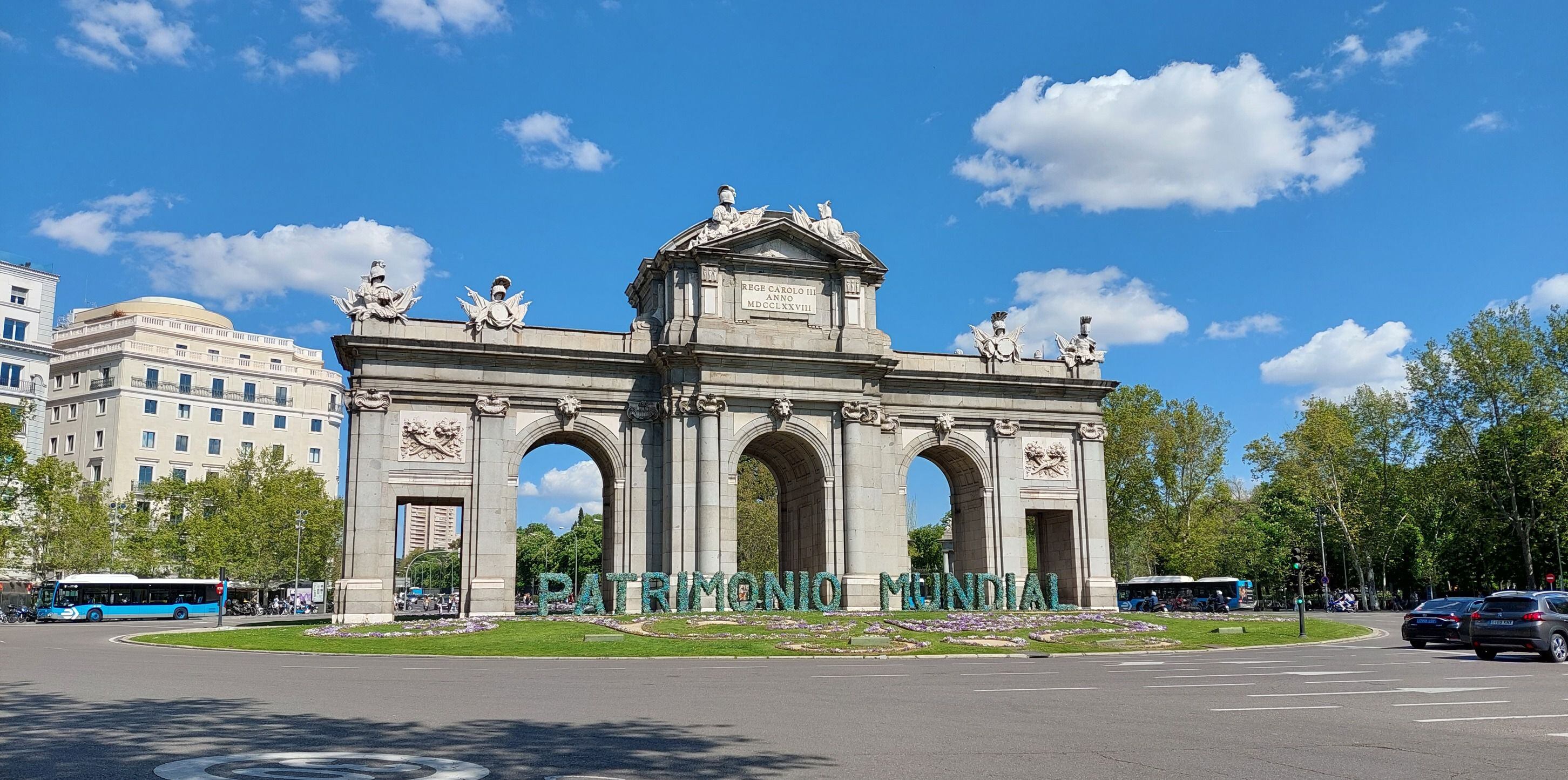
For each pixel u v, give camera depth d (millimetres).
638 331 64875
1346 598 104000
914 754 16391
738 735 18359
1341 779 14398
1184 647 46062
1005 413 71188
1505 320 90625
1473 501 95562
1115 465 103562
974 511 71438
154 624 79312
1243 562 127375
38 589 96062
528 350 61938
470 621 54469
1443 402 92312
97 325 141625
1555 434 84812
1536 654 41281
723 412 63000
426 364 61031
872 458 65875
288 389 148875
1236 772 14859
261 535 111062
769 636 47281
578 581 169000
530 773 14719
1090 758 16016
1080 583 70500
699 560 61312
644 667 35531
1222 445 107000
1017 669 34469
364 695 24984
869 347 66188
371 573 58375
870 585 63812
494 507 60719
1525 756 16172
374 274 61719
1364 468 108250
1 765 15109
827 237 66938
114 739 17703
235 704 22750
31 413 88438
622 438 63812
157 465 134750
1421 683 28438
